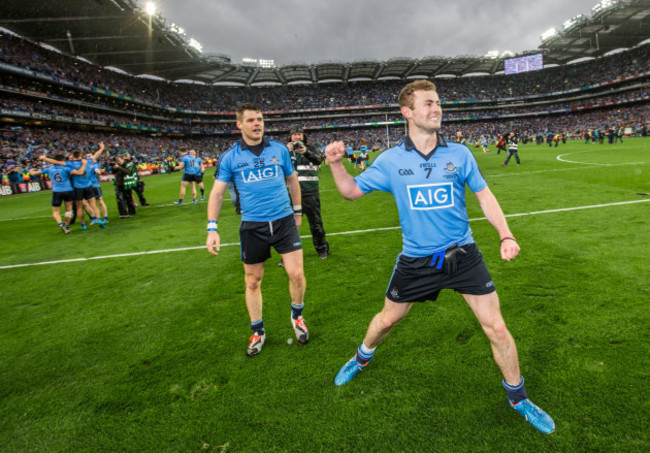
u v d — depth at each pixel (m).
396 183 1.77
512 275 3.52
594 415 1.78
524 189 8.56
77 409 2.11
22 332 3.13
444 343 2.47
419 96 1.67
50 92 39.12
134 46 43.22
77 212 7.92
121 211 8.98
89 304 3.67
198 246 5.73
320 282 3.80
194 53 49.97
